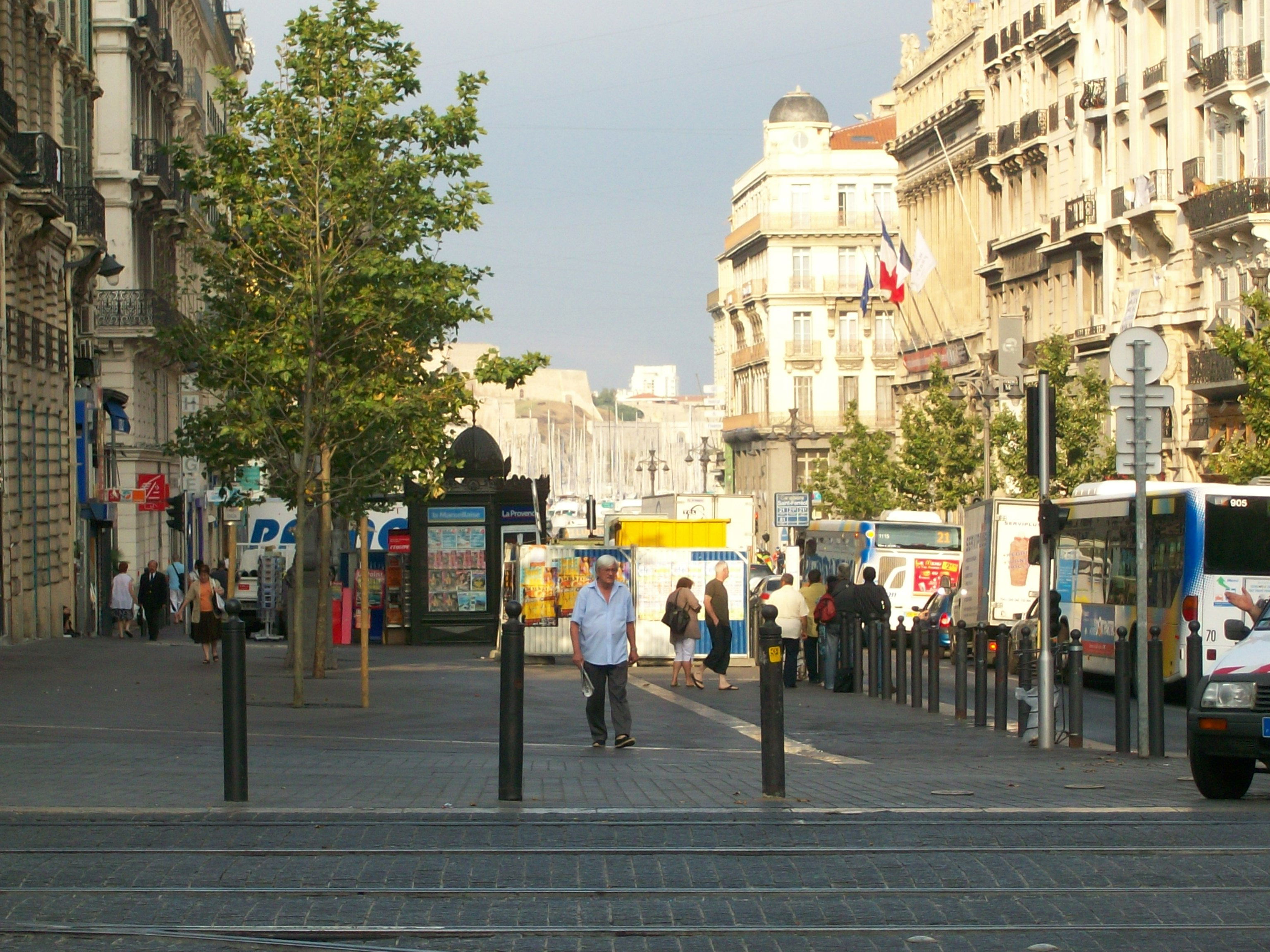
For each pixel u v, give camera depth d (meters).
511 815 13.02
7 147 38.66
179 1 70.56
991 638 40.53
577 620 19.42
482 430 51.12
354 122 27.22
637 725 23.11
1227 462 39.03
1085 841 12.02
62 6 46.84
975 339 80.44
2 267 38.25
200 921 9.34
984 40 78.06
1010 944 8.78
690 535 40.25
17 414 40.19
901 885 10.38
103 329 56.03
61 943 8.80
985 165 76.56
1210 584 27.78
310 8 27.72
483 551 43.94
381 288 27.53
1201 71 53.69
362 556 26.84
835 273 123.19
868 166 123.06
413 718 22.89
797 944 8.79
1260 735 14.02
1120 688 19.48
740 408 133.38
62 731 19.58
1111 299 62.56
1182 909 9.65
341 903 9.82
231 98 28.08
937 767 17.80
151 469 61.56
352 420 27.72
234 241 28.41
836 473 88.38
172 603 54.47
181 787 14.51
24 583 41.38
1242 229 51.56
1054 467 20.16
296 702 24.20
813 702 28.97
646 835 12.22
